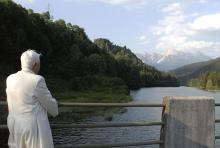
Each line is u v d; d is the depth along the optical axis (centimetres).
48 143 541
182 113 787
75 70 11325
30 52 562
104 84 10938
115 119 5169
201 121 811
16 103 540
